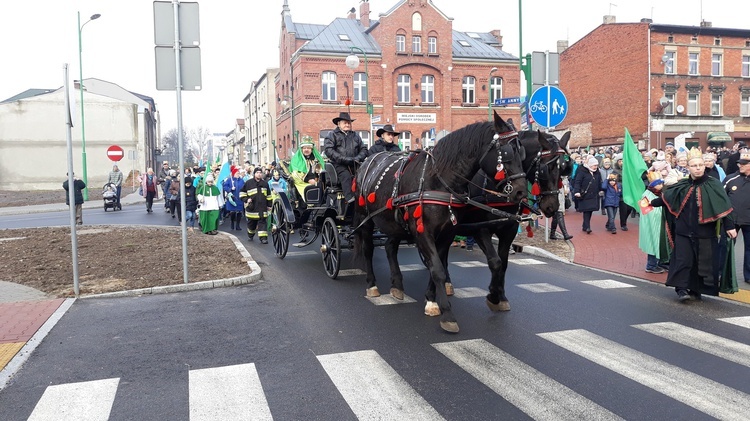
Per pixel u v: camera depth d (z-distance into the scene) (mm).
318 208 9859
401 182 6715
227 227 18719
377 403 4359
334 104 40906
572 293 8133
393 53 41594
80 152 49156
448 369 5059
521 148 5918
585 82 46000
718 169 11602
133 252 11812
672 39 40594
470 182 6211
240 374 5027
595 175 14219
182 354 5613
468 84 44031
